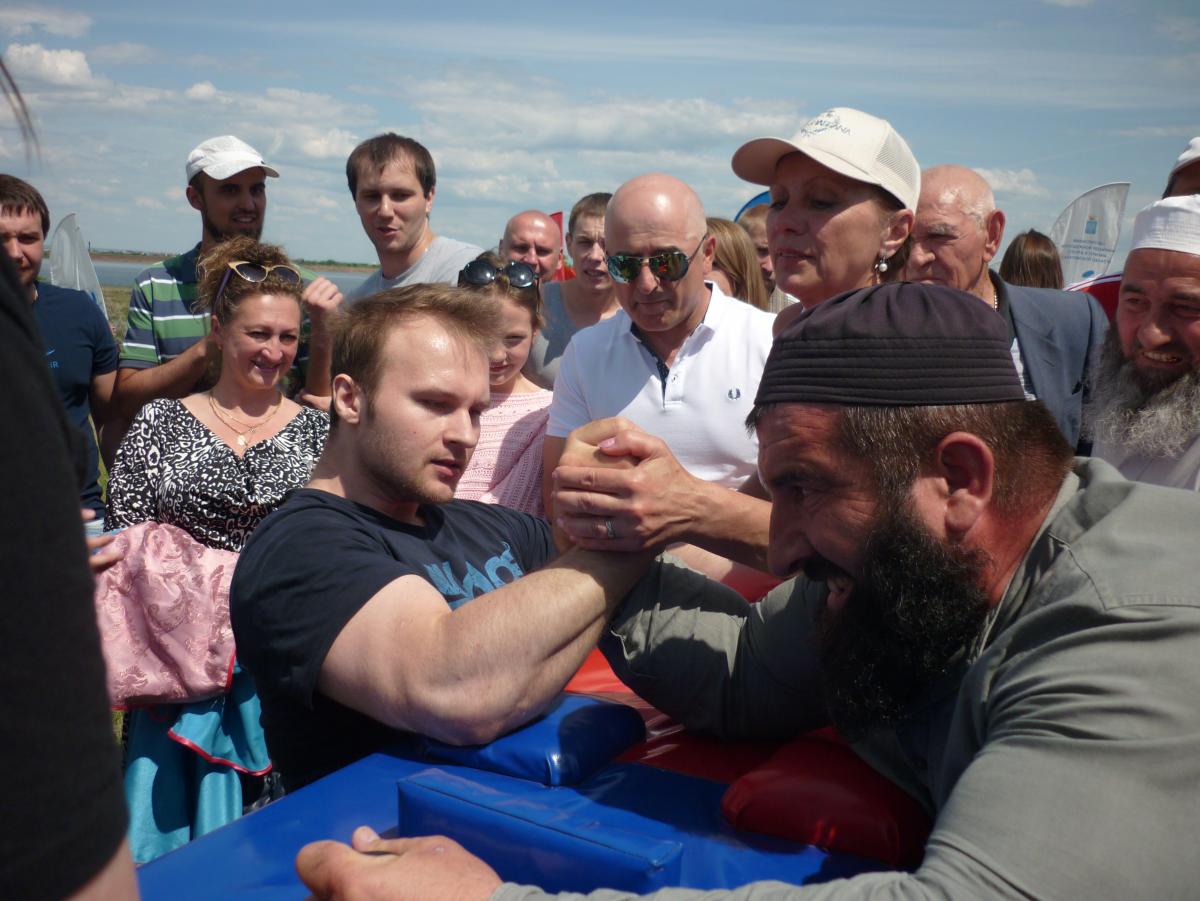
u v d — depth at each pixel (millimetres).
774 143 2887
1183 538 1171
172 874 1336
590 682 2154
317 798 1546
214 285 3338
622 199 3201
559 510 1761
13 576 562
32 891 557
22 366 606
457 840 1338
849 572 1332
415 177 4492
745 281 4539
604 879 1204
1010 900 961
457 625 1632
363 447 2027
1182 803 992
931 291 1308
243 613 1845
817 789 1416
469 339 2023
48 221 4141
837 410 1271
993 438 1254
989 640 1288
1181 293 2506
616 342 3396
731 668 1751
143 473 3207
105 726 610
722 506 1735
